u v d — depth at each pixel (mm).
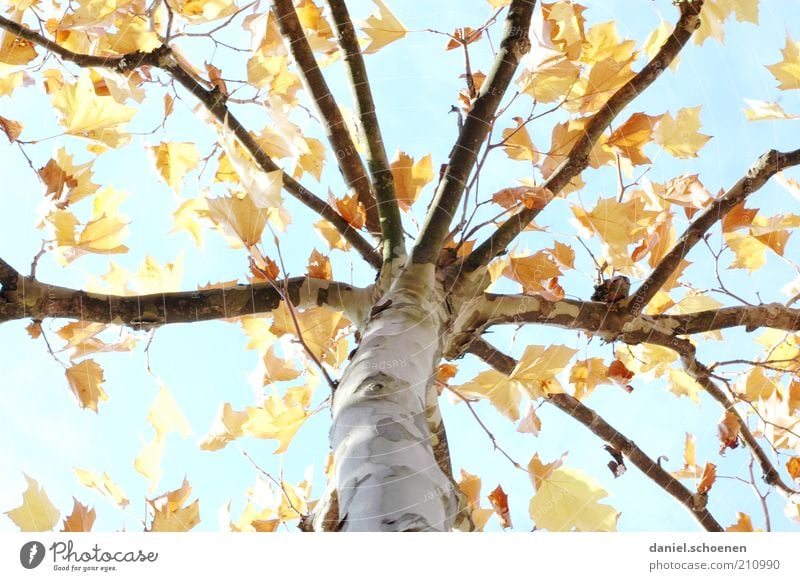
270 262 1850
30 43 2270
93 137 2238
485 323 2064
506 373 2330
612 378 2463
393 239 1979
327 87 2209
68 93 2051
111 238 2152
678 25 2113
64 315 1954
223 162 2488
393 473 1102
